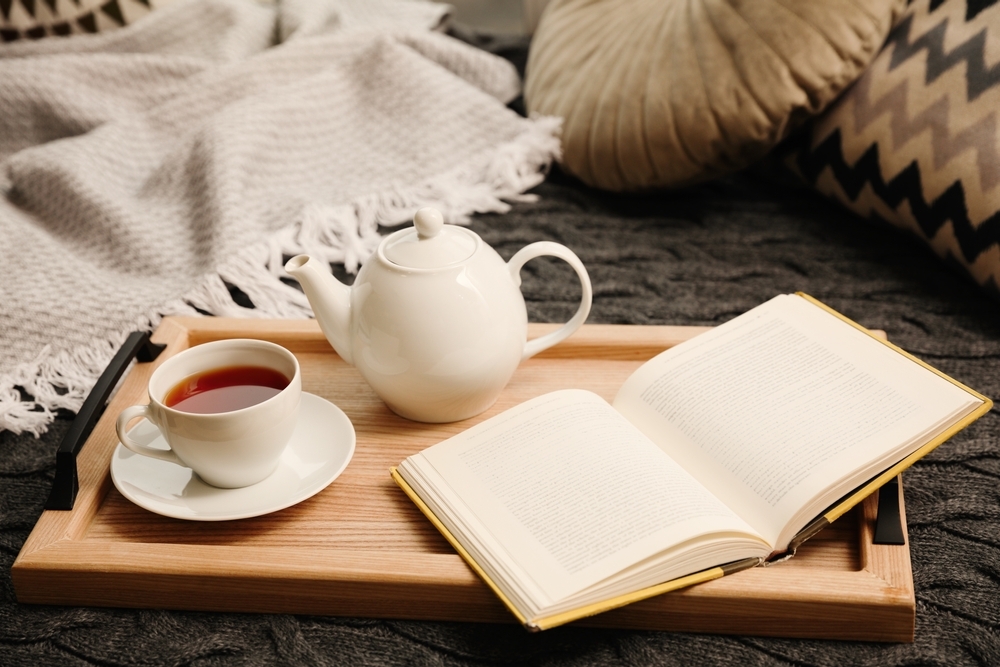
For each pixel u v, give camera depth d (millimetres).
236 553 1162
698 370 1252
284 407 1182
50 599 1178
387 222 1604
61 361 1407
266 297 1474
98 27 1893
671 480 1170
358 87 1756
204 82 1709
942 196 1443
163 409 1164
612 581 1114
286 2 1950
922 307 1460
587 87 1639
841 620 1138
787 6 1502
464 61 1837
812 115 1556
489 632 1158
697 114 1541
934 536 1220
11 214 1567
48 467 1300
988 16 1450
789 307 1300
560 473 1181
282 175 1634
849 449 1175
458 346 1216
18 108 1711
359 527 1195
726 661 1137
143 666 1143
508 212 1641
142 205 1599
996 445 1289
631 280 1516
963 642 1147
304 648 1147
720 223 1618
